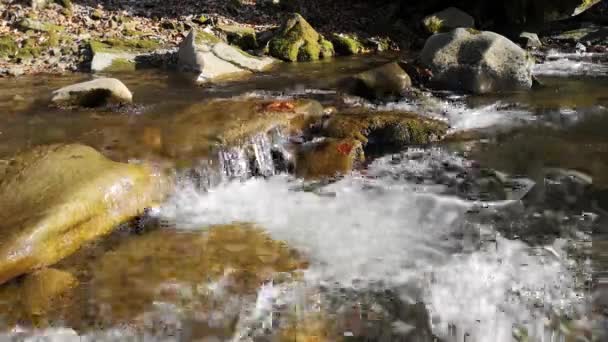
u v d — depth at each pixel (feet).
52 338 9.36
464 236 11.59
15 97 16.38
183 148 13.41
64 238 11.14
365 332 9.53
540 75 18.29
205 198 12.76
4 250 10.68
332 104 15.99
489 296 10.40
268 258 11.16
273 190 13.05
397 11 24.58
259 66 19.62
